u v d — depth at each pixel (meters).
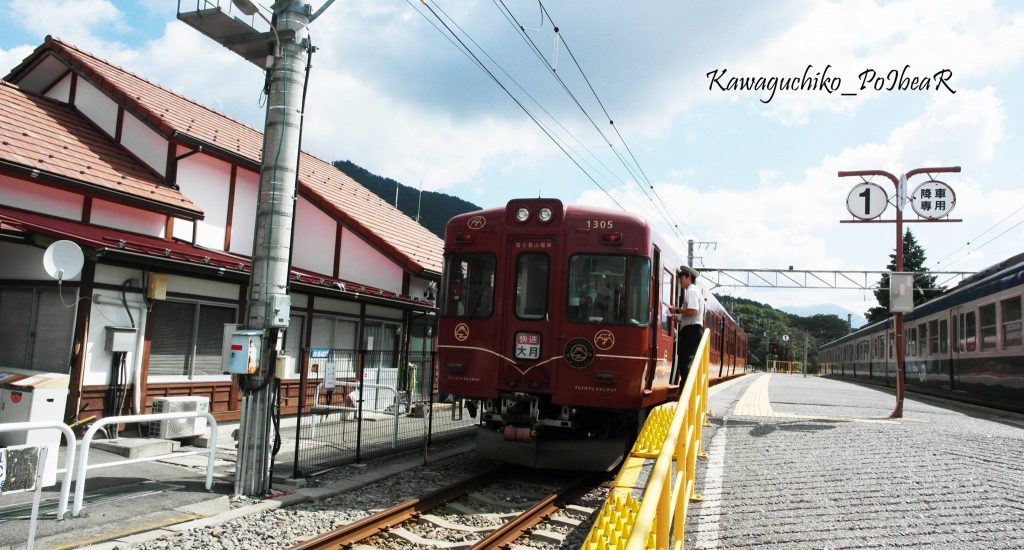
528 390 8.36
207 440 9.98
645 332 8.28
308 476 8.02
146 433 10.16
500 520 6.60
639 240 8.38
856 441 8.75
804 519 5.66
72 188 10.44
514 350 8.49
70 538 5.28
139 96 13.40
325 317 14.10
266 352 7.22
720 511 5.93
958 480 6.70
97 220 11.17
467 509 6.96
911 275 12.70
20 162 9.70
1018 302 14.27
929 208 13.39
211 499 6.65
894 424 10.59
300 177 16.80
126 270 10.06
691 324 9.38
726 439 9.14
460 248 8.97
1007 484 6.53
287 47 7.55
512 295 8.61
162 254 9.91
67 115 13.16
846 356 40.47
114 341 9.73
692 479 6.12
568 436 8.54
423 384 12.54
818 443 8.66
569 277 8.44
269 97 7.59
